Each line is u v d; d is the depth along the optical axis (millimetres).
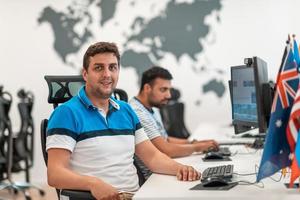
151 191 1752
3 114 3840
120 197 1838
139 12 5613
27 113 4473
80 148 2010
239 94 3002
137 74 5641
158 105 2982
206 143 2854
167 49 5617
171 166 2117
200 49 5586
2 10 5609
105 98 2094
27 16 5609
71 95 2361
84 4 5609
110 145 2047
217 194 1649
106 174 2018
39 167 5570
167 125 4988
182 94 5641
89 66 2096
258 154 2730
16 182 4840
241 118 2994
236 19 5527
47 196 4660
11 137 3861
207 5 5559
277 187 1734
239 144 3281
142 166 2361
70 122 1993
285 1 5438
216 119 5598
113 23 5625
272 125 1700
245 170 2160
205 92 5609
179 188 1799
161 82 2926
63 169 1904
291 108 1691
